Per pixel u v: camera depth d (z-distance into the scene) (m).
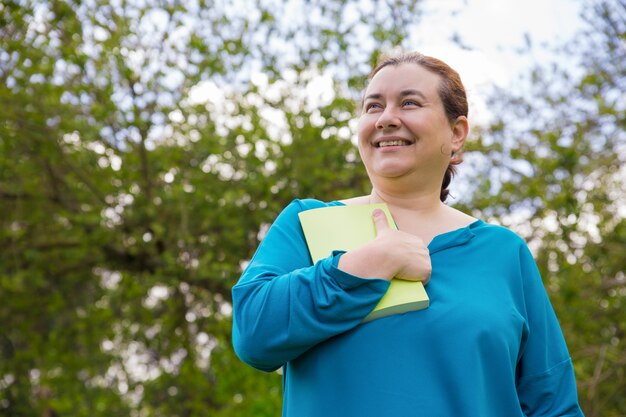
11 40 6.00
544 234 5.88
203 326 7.35
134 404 8.49
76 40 6.08
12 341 8.59
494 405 1.65
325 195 6.26
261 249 1.78
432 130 1.79
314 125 6.04
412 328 1.62
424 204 1.86
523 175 5.82
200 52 6.00
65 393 8.00
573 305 5.75
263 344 1.60
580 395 5.92
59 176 6.88
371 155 1.84
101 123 6.09
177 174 6.27
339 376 1.61
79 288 8.23
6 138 6.18
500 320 1.67
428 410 1.58
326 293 1.59
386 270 1.62
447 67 1.87
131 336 7.65
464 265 1.74
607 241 5.93
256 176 5.95
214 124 6.07
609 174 5.96
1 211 7.21
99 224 6.54
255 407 7.80
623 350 6.18
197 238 6.62
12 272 7.32
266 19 6.02
